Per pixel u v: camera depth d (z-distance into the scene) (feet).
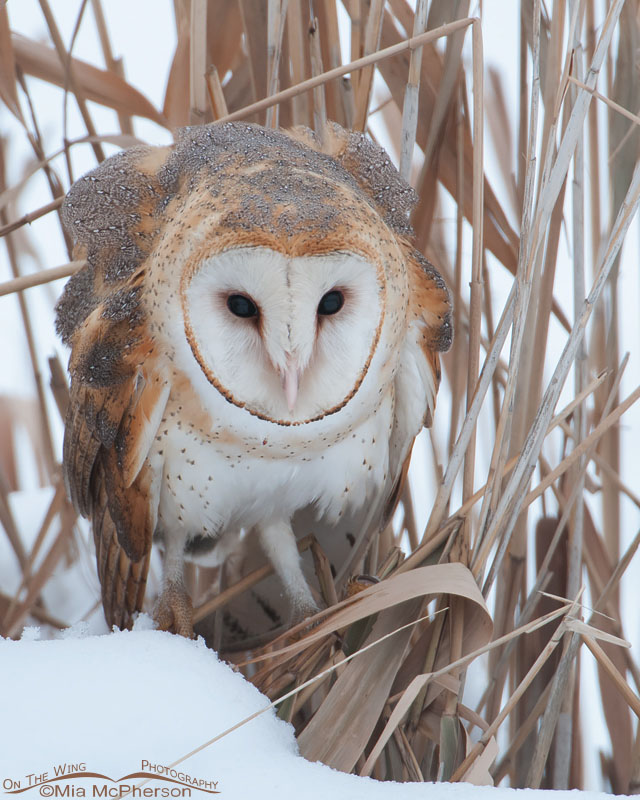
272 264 11.30
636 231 20.06
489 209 15.33
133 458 13.05
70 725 10.16
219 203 11.75
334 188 12.02
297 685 12.09
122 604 13.98
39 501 21.40
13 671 10.86
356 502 14.26
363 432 13.67
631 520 19.75
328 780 9.96
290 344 11.62
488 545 12.02
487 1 24.98
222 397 12.60
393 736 11.97
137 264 13.10
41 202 24.50
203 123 14.43
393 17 16.46
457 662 10.73
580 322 11.98
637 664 17.67
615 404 16.60
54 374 17.33
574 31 11.91
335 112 15.03
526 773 15.20
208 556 14.82
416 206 14.39
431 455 19.77
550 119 13.48
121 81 15.88
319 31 14.83
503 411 12.15
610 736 16.31
